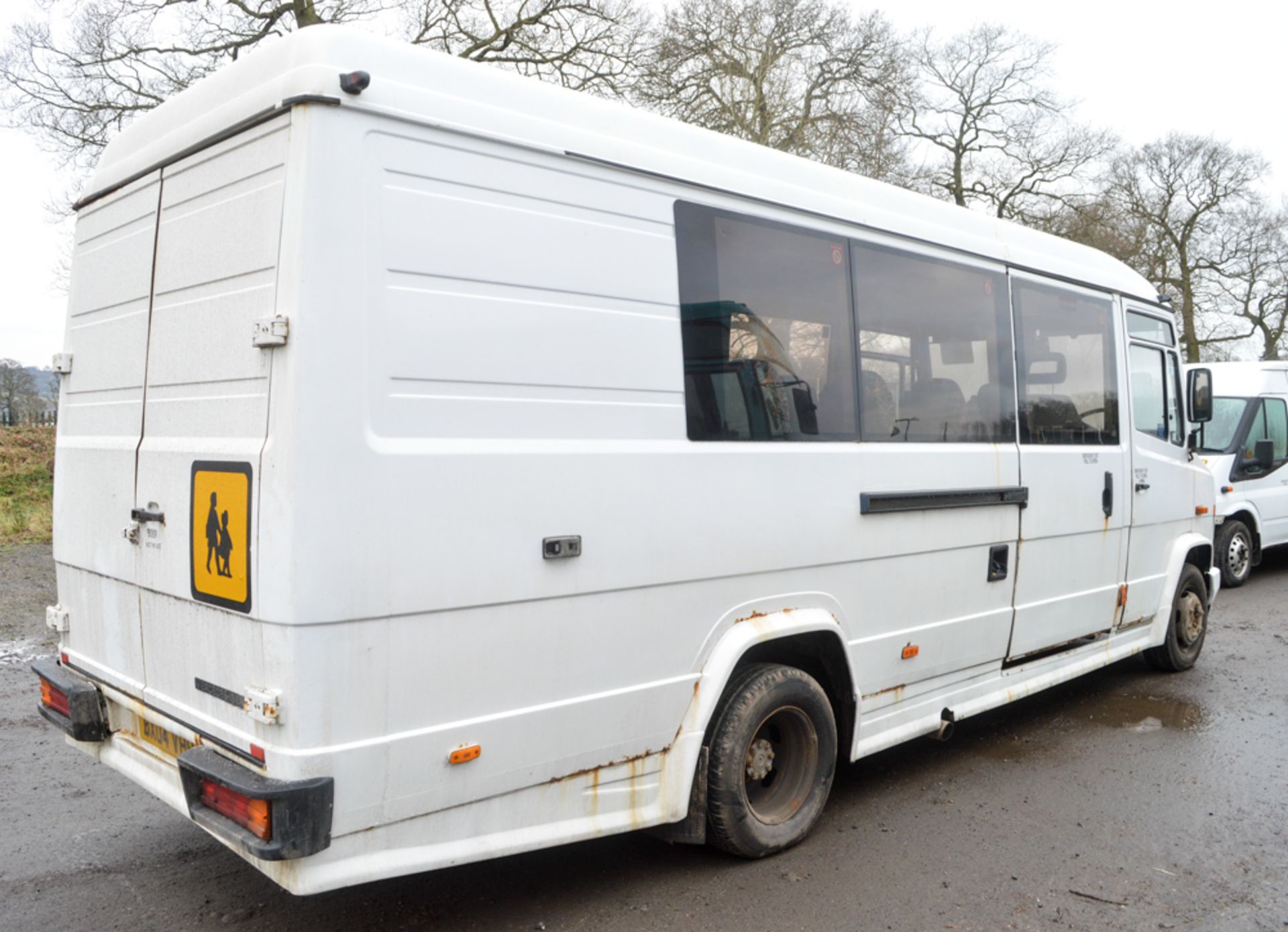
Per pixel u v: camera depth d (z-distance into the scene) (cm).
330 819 264
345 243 268
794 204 404
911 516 450
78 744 374
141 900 355
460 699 290
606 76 1733
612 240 333
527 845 311
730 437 370
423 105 285
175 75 1523
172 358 313
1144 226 2931
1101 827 436
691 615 355
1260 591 1079
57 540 384
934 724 480
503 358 300
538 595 307
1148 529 643
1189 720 597
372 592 269
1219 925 348
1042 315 555
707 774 372
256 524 267
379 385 273
